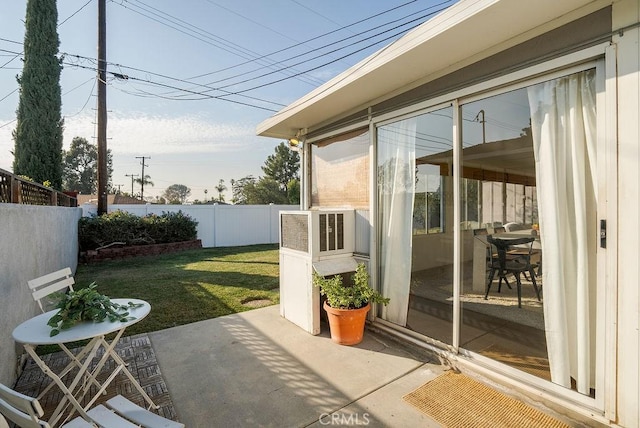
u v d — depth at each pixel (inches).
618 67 67.0
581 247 76.2
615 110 67.6
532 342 92.0
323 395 87.4
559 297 80.4
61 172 389.7
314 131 169.5
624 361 66.5
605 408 69.4
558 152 80.0
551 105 80.7
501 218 99.3
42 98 373.4
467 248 105.5
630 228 65.6
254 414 80.0
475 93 95.9
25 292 105.3
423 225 116.7
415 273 120.0
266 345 118.4
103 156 354.0
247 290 195.9
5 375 84.1
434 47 89.1
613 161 68.0
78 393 87.2
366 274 125.3
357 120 139.7
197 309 160.4
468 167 103.0
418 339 114.6
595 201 74.2
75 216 283.7
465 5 75.0
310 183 177.5
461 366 98.7
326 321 141.3
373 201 132.8
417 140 116.3
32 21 371.9
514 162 93.7
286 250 145.0
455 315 103.2
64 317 74.0
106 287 203.3
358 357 108.7
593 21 71.0
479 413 78.7
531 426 73.9
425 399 84.8
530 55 82.3
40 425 41.9
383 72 105.4
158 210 410.6
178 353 112.6
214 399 86.3
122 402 63.4
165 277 233.0
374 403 83.5
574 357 78.2
